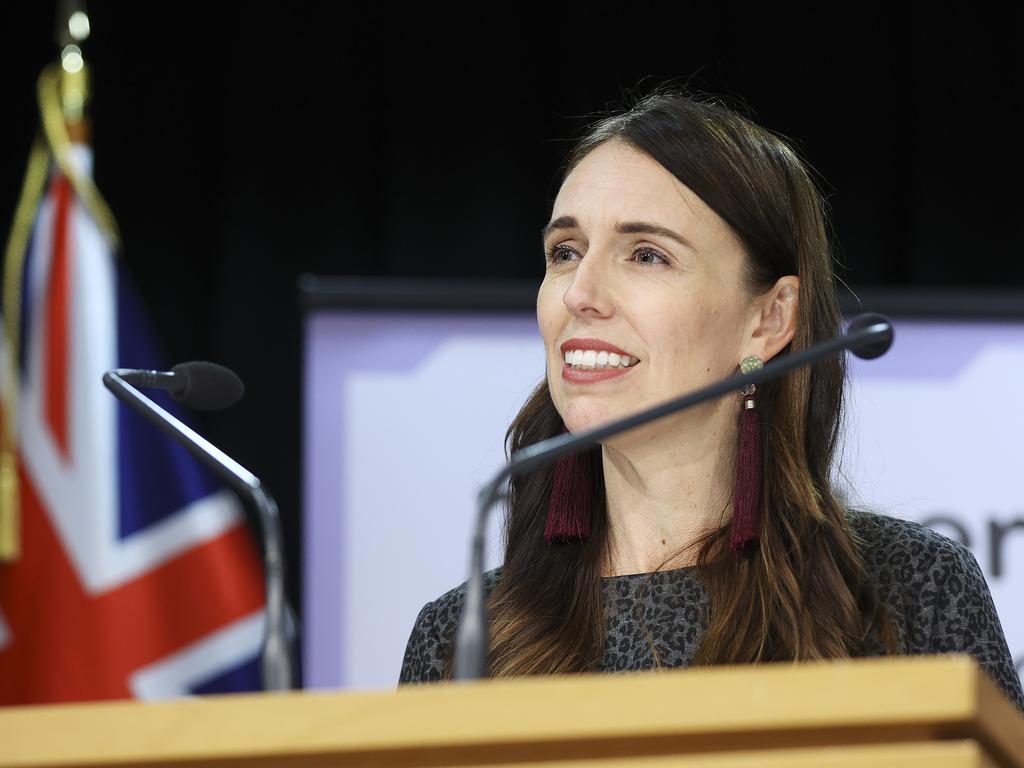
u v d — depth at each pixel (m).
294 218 14.99
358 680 12.45
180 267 14.97
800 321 7.00
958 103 15.36
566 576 6.99
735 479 6.86
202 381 6.14
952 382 12.97
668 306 6.70
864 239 15.27
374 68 15.29
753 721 3.62
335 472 12.73
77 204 13.52
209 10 15.23
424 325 12.98
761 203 6.93
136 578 12.86
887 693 3.59
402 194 14.97
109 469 13.01
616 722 3.67
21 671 12.55
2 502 12.62
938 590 6.46
